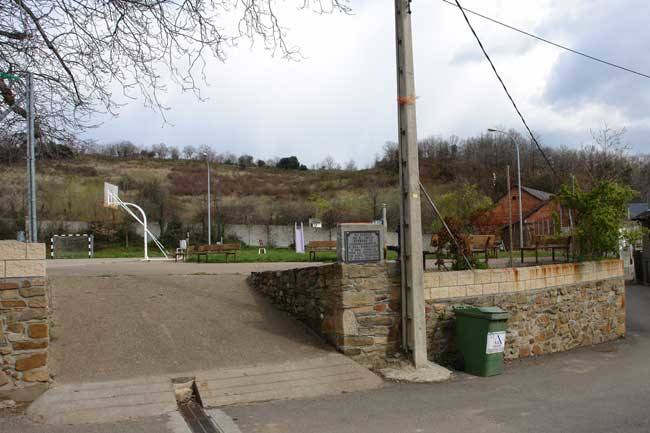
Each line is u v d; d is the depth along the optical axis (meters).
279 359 8.00
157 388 6.58
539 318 11.14
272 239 42.09
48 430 5.44
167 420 5.78
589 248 13.62
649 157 49.75
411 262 8.66
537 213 41.09
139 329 8.49
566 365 9.88
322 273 9.02
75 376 6.79
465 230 13.19
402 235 8.89
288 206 49.72
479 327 8.73
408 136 8.90
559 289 11.79
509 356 10.34
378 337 8.64
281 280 10.50
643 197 44.53
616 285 13.92
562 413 6.46
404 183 8.92
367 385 7.62
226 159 88.25
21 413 5.95
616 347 12.30
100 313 8.96
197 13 8.89
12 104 9.00
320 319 9.13
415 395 7.22
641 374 9.09
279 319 9.81
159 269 15.49
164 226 40.66
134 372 7.06
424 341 8.67
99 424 5.63
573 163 45.00
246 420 5.96
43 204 38.97
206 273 12.99
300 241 29.48
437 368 8.64
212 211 45.53
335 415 6.20
